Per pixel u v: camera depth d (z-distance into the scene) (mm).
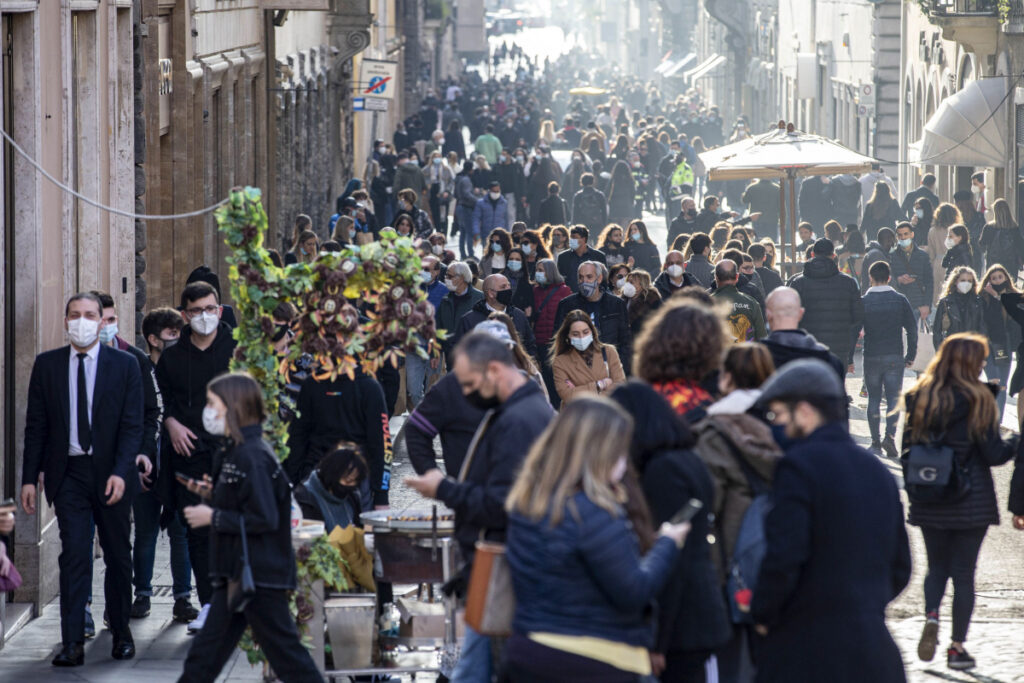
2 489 17531
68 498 16016
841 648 10461
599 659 9609
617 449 9641
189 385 16922
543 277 27453
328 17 64375
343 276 15094
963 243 36750
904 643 17000
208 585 16969
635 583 9531
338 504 15492
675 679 10883
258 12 43688
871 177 53469
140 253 25141
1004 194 50469
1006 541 21781
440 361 29703
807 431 10750
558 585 9641
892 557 10836
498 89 162125
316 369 16109
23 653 16516
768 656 10703
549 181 63531
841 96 81750
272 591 13117
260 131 44438
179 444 16828
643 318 26016
